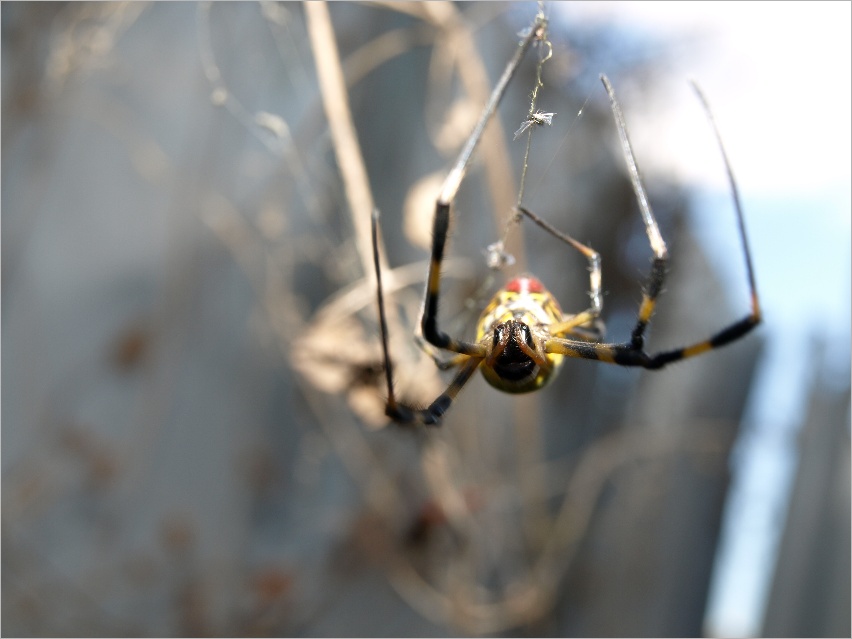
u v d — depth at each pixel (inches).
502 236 7.4
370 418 8.9
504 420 13.1
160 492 13.0
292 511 13.6
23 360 12.6
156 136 12.7
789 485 15.9
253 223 12.3
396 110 13.2
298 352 9.0
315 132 10.7
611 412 17.3
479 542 12.1
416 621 14.1
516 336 7.0
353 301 8.9
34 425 12.7
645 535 16.7
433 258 6.9
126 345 12.8
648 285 7.0
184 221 12.8
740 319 7.1
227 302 13.1
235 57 12.2
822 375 15.6
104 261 13.1
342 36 12.7
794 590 15.5
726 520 16.9
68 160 12.9
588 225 14.8
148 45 12.7
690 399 17.2
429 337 6.9
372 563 13.0
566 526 13.8
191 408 13.2
